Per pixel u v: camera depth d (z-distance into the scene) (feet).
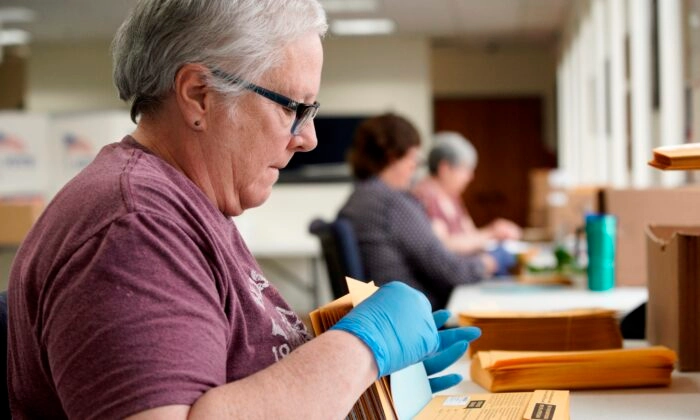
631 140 14.03
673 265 4.57
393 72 28.91
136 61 3.12
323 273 21.17
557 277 8.75
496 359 4.19
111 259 2.58
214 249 2.90
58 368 2.56
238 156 3.17
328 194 23.98
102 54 28.66
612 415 3.72
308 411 2.66
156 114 3.18
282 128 3.18
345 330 2.95
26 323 2.83
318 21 3.25
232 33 3.01
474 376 4.47
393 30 27.58
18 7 22.18
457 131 34.35
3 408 3.34
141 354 2.48
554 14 25.50
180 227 2.79
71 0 21.36
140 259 2.60
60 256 2.66
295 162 28.43
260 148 3.17
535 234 17.76
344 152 28.66
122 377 2.46
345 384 2.78
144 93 3.14
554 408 3.41
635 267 7.87
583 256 9.80
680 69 11.03
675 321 4.56
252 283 3.32
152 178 2.87
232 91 3.06
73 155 17.04
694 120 10.25
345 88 28.94
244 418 2.55
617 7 15.49
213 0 3.01
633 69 13.57
